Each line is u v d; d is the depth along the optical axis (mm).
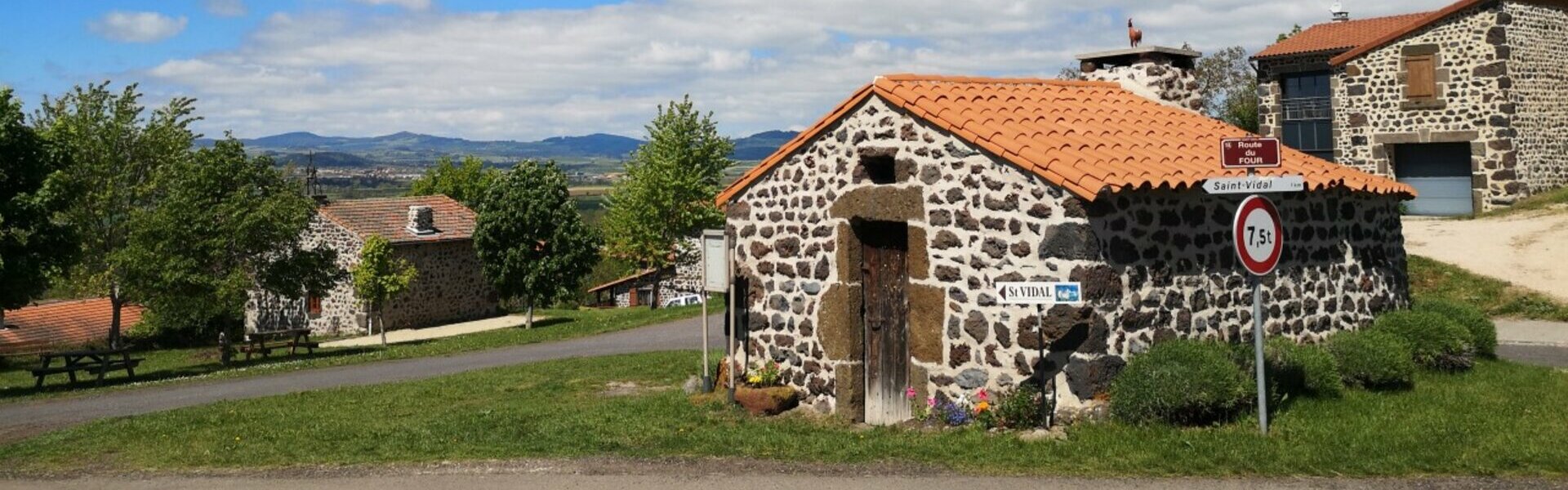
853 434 9828
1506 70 25609
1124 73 12984
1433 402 9789
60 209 20047
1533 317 18422
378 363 20844
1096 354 9078
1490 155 26016
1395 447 8148
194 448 10266
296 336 25609
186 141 33750
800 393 11617
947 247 10055
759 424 10734
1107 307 9141
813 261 11445
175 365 24969
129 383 19016
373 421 11688
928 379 10312
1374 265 11867
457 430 10680
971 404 9852
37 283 18969
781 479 8133
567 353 20578
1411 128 27234
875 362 11109
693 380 13125
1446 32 26547
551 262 32062
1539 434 8453
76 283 30469
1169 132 11227
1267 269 8609
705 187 44469
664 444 9586
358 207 36656
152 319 29766
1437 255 22500
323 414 12438
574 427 10570
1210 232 10070
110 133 31516
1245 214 8422
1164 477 7711
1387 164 27844
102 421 12508
